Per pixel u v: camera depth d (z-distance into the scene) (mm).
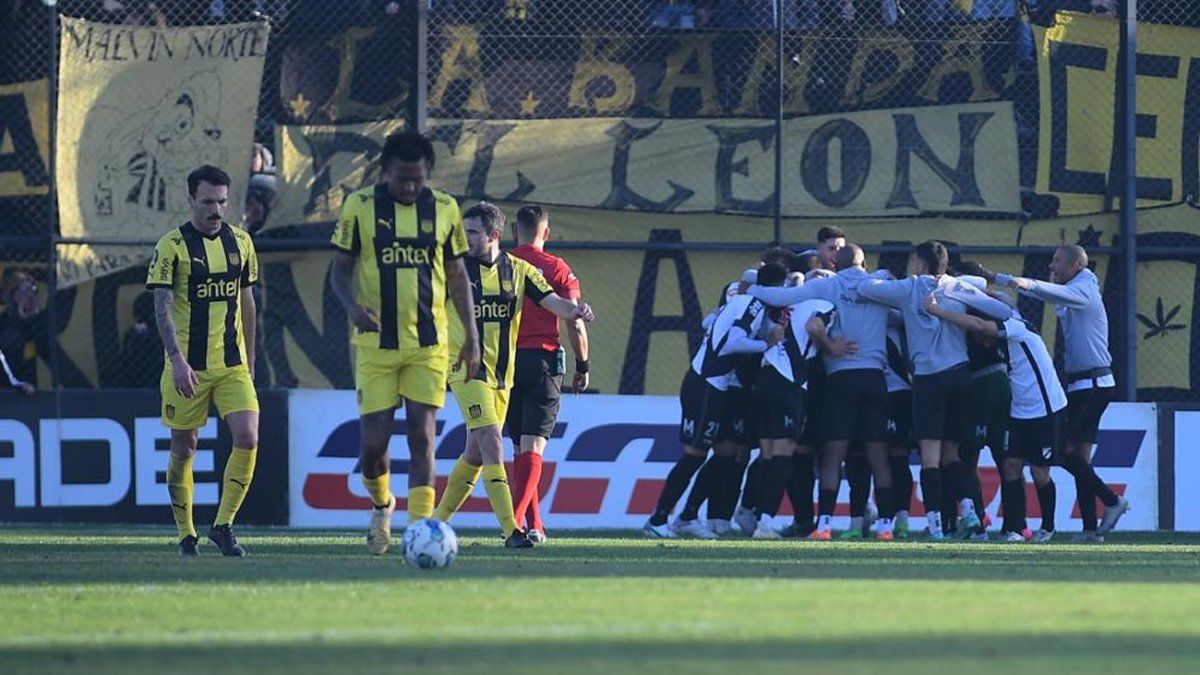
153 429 46156
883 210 49625
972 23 49969
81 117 48031
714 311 46188
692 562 29984
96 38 48188
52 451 46031
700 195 49562
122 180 48094
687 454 41125
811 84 49844
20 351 47938
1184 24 50000
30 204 48344
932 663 16453
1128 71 49438
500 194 49156
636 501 46531
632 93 49594
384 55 48844
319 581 25484
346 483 46156
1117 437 47594
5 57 48188
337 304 48656
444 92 49031
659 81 49656
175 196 48188
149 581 25734
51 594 23484
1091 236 49969
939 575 26984
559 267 36750
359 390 29797
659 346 49344
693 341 49375
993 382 41531
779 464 40906
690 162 49562
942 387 41406
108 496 46031
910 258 49781
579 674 15750
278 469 45938
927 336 41375
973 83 49906
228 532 32344
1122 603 22078
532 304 36531
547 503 46281
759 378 41094
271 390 46062
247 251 32781
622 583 24906
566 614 20672
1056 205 49938
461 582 25141
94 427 46125
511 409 37188
